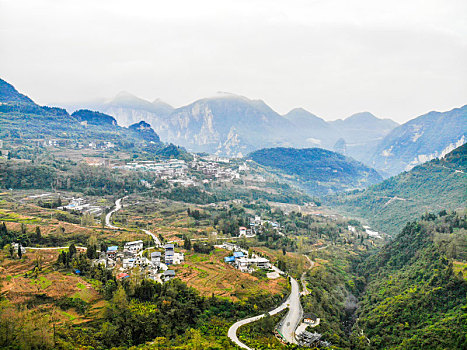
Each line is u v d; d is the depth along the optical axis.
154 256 185.12
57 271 153.12
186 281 172.00
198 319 142.00
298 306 170.12
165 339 122.81
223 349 119.62
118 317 127.00
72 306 130.12
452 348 133.50
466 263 182.12
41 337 103.88
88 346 109.62
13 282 134.88
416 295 173.00
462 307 152.25
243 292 169.00
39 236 198.25
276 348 127.31
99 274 154.25
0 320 106.62
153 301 142.88
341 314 186.38
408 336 151.88
